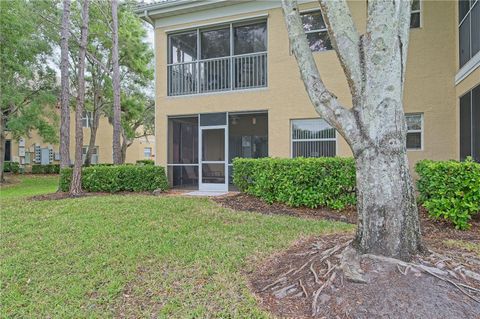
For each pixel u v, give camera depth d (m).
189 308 2.98
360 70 3.24
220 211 6.47
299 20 3.62
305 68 3.52
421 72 8.27
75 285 3.52
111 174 9.87
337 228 5.20
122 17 17.30
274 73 9.49
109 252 4.35
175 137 11.28
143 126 25.77
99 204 7.09
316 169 6.71
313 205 6.72
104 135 24.61
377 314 2.54
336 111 3.34
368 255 3.10
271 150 9.51
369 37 3.19
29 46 14.98
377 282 2.81
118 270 3.83
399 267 2.91
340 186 6.52
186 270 3.75
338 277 2.98
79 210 6.57
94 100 19.92
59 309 3.10
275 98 9.48
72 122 23.50
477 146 6.56
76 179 9.50
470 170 5.03
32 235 5.14
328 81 8.87
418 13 8.32
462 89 7.43
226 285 3.34
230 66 10.10
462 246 4.10
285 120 9.38
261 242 4.57
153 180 10.20
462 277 2.89
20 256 4.30
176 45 10.83
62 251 4.44
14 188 14.13
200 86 10.47
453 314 2.47
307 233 4.95
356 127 3.25
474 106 6.71
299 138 9.33
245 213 6.37
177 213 6.27
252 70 9.95
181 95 10.55
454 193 5.11
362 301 2.67
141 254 4.24
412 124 8.43
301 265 3.46
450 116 8.06
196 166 11.24
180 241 4.68
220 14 9.99
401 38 3.24
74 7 16.50
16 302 3.24
